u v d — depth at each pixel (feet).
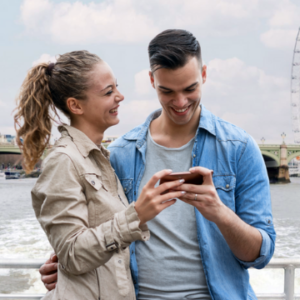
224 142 4.91
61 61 4.42
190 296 4.67
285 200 112.88
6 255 44.68
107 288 4.13
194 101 4.59
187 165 5.09
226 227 4.09
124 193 5.13
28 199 119.65
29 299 5.65
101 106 4.40
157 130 5.38
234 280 4.73
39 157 4.43
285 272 5.69
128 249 4.52
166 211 4.93
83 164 4.11
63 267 4.14
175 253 4.75
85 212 3.90
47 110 4.48
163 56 4.25
